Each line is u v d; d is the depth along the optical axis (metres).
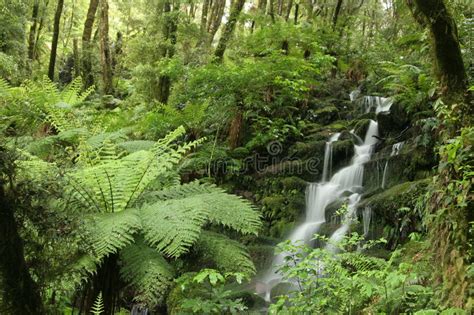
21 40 11.78
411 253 3.57
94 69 13.88
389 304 2.75
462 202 2.57
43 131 6.42
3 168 1.70
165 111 6.91
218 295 2.80
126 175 3.28
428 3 3.05
